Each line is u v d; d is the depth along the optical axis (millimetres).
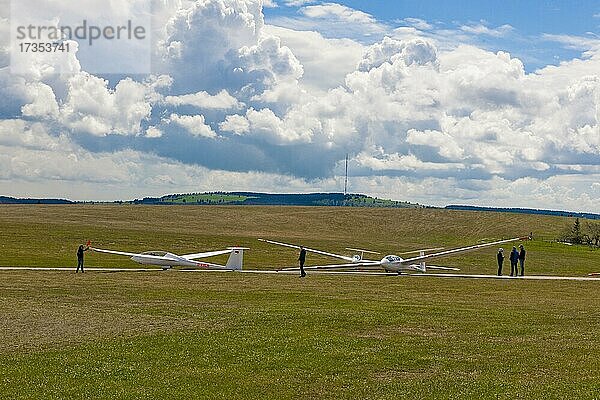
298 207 187750
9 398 16391
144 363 19875
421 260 59562
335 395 16922
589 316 29844
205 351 21500
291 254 86250
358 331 25375
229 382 17969
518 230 152875
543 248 102312
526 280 51781
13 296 35594
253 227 149625
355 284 45625
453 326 26688
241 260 60500
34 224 110438
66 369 19078
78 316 28703
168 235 106500
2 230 96562
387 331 25453
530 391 17172
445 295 39094
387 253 96438
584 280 52188
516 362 20375
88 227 113250
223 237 107812
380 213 175000
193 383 17812
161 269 58312
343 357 20828
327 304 33375
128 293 37688
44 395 16641
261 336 24031
